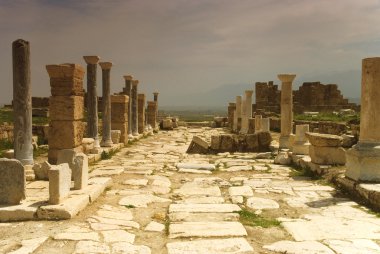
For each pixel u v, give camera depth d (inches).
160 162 639.1
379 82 376.8
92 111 706.2
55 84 531.5
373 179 378.0
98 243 249.8
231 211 330.3
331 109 1825.8
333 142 491.5
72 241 253.0
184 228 281.7
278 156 624.7
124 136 909.8
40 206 305.7
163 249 243.8
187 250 239.8
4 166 311.3
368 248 241.0
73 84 529.7
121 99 901.2
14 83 461.1
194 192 410.3
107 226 285.6
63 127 532.1
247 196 389.4
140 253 235.1
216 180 478.9
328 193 400.5
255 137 794.8
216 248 243.1
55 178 313.3
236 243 251.8
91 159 621.3
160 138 1160.8
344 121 1138.7
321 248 241.1
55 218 299.6
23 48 459.2
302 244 249.0
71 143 531.8
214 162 642.2
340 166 484.4
